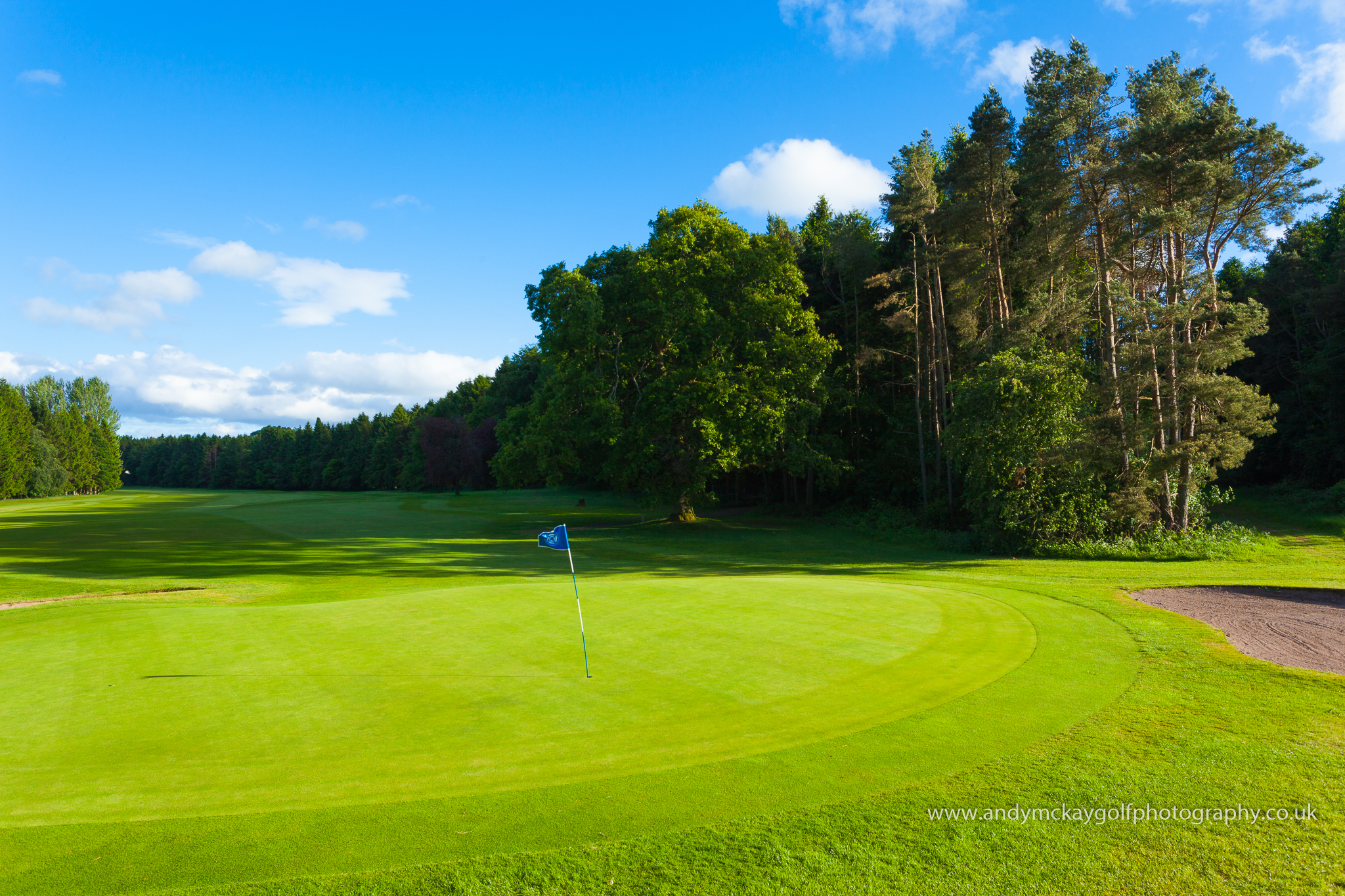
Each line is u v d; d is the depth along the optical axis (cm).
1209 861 482
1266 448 4516
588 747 693
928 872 475
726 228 3916
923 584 1800
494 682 904
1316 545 2702
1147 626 1247
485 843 516
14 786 624
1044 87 2961
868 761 653
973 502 2984
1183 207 2555
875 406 4500
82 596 1973
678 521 4159
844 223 4575
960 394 2961
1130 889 454
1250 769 629
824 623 1211
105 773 648
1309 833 516
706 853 500
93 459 11719
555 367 4297
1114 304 2739
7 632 1312
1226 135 2483
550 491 8019
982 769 633
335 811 568
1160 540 2588
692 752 677
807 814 554
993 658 1010
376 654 1053
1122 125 2830
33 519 4950
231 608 1470
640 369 4084
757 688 869
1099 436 2664
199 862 496
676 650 1045
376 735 732
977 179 3441
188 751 698
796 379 3822
